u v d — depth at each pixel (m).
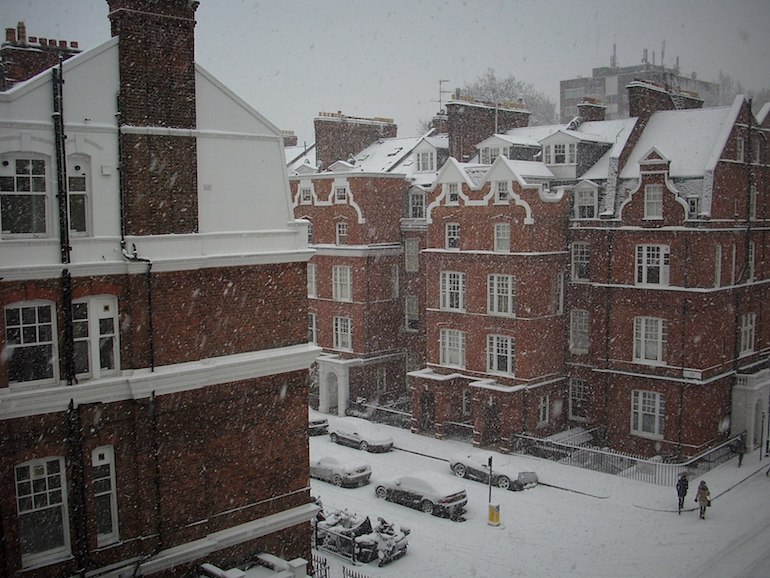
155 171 22.84
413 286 54.53
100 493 21.98
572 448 42.81
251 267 24.86
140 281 22.30
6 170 20.53
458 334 48.22
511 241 44.94
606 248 45.00
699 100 53.50
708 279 41.72
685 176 43.62
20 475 20.69
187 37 23.47
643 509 36.00
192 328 23.44
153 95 22.77
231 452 24.45
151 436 22.58
